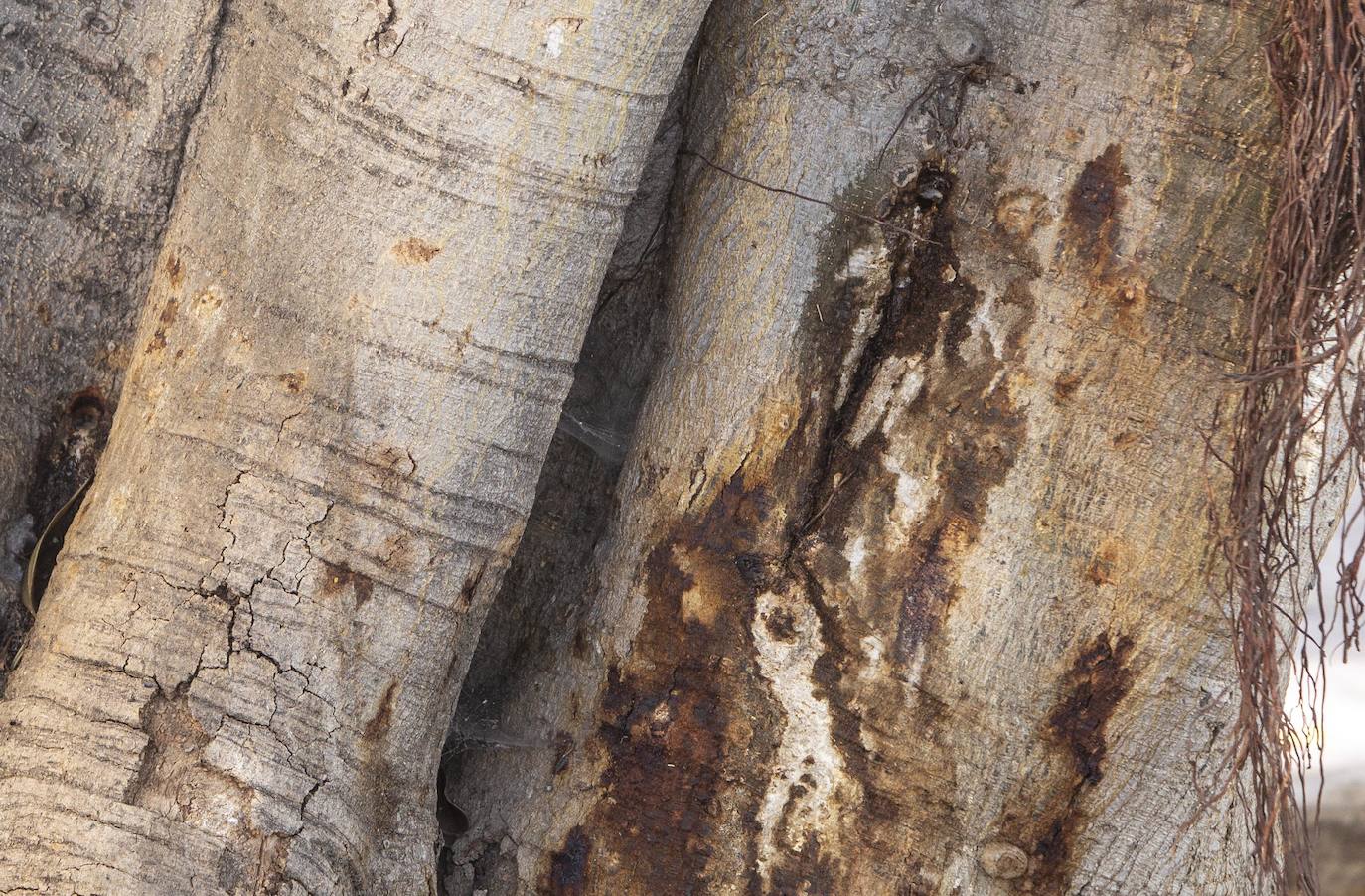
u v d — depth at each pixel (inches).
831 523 83.5
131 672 80.4
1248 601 80.3
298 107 81.0
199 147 84.3
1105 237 82.0
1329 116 78.1
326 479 81.1
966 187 83.1
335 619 81.3
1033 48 82.6
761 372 84.0
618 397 89.4
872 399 83.6
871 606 83.0
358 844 81.3
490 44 79.9
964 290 83.0
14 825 79.4
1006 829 83.3
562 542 89.4
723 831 83.7
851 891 83.1
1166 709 83.0
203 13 84.4
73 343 86.4
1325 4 77.9
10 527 86.3
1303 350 79.5
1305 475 85.7
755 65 84.7
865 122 83.6
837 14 83.7
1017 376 82.5
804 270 83.9
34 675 81.2
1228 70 81.1
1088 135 82.0
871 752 83.0
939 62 83.0
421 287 80.9
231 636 80.7
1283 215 79.5
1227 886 86.3
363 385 81.0
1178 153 81.6
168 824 79.4
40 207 85.3
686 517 84.5
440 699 83.1
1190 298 81.9
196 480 81.2
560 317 82.2
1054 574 82.6
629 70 80.6
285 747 80.6
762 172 84.5
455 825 87.0
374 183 80.6
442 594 82.4
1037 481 82.4
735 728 83.7
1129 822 83.5
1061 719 82.7
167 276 83.4
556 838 85.0
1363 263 77.8
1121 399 82.2
